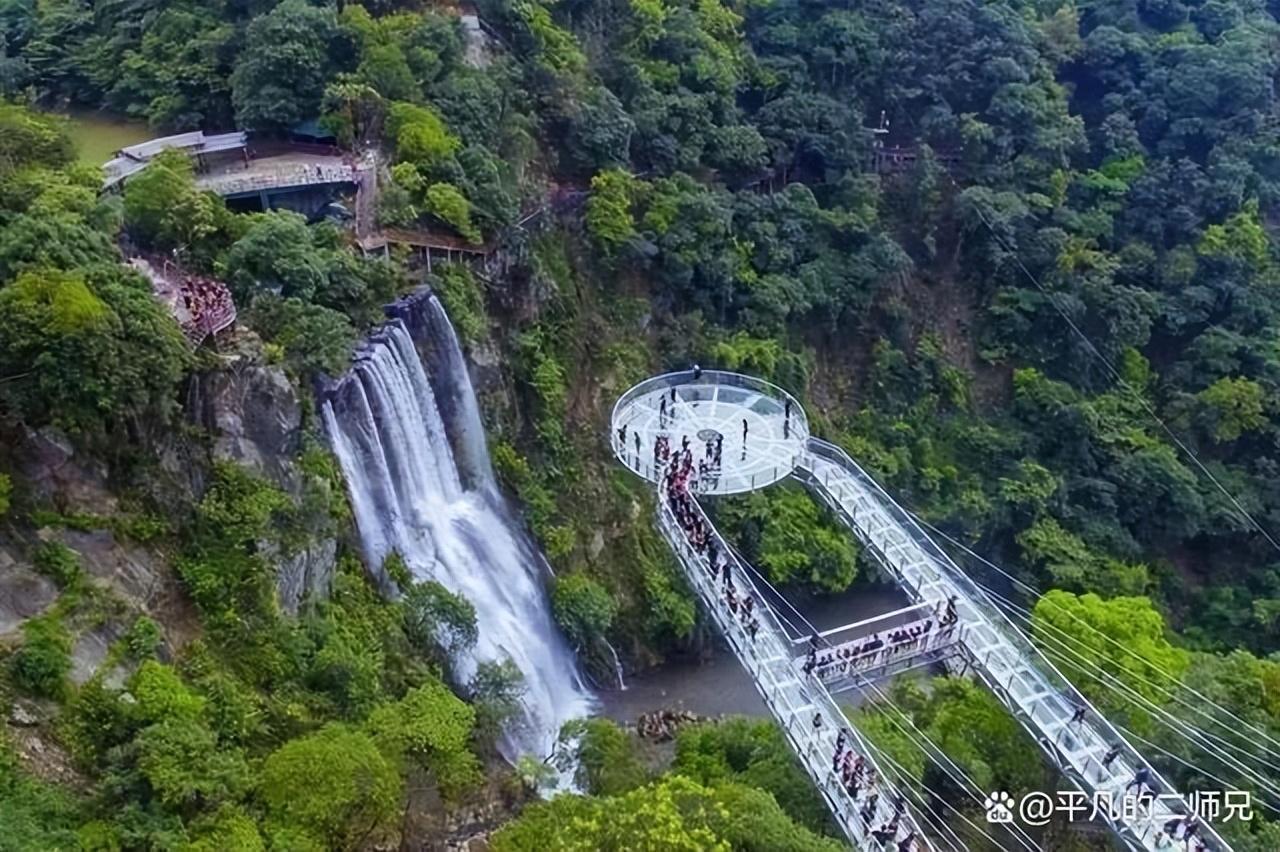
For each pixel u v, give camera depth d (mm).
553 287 62469
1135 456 73750
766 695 42688
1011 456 74875
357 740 34781
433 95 59406
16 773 30016
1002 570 71562
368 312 49875
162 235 47562
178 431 39938
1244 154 83688
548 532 58156
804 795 41219
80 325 35250
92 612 34469
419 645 46656
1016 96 82938
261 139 59219
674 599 60156
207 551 39750
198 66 59906
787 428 52031
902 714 46250
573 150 65750
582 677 58000
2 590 33062
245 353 42906
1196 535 73625
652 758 51062
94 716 32438
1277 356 76625
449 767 38812
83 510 36125
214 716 35594
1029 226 80875
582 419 63062
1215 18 94250
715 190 72000
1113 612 49531
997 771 44250
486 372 56906
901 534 48906
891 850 36125
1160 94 87812
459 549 52656
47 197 43719
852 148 78875
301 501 43562
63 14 65312
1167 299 79750
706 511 63875
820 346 75062
